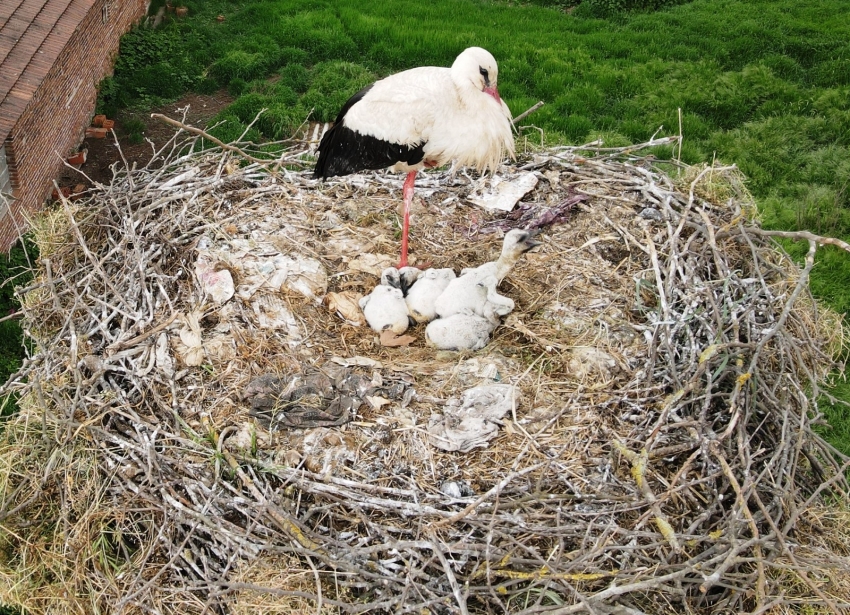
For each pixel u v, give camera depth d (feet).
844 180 12.81
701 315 7.61
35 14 11.76
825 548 6.56
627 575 6.00
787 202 12.43
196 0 18.85
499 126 8.14
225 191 9.07
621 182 9.27
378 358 7.70
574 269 8.42
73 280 8.07
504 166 9.71
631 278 8.26
